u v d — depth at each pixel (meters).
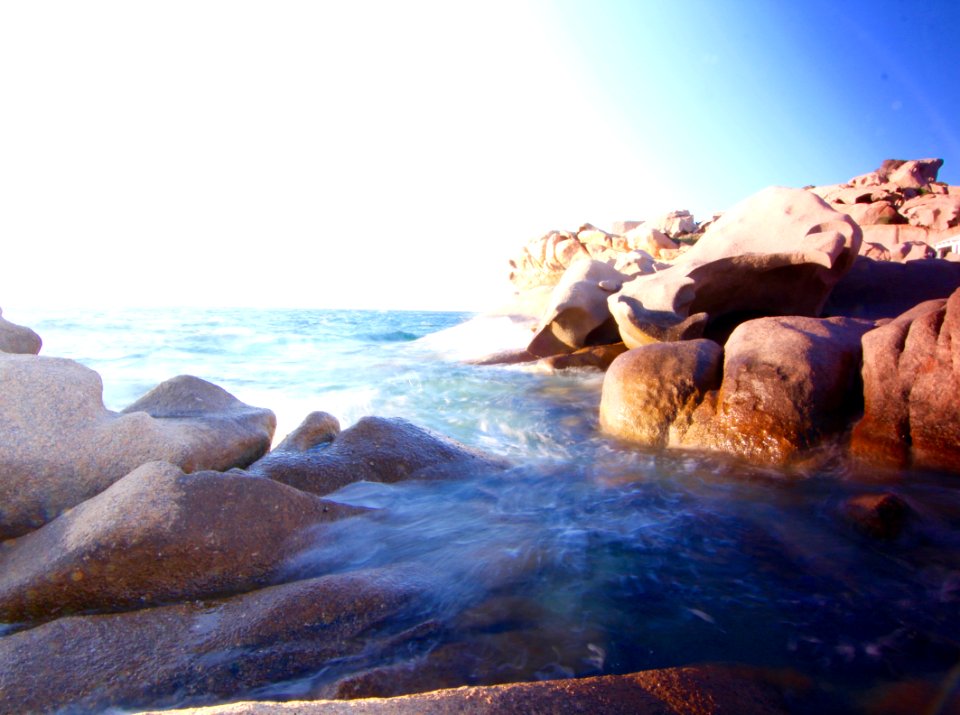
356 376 10.98
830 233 7.84
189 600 2.84
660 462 5.12
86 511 3.08
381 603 2.72
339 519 3.54
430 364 12.55
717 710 1.96
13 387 3.64
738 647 2.50
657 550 3.43
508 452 5.77
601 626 2.65
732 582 3.06
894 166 31.56
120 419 3.80
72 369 3.91
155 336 19.36
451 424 7.09
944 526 3.58
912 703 2.13
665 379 5.65
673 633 2.61
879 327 5.11
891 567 3.19
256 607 2.64
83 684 2.19
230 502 3.15
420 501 4.20
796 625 2.67
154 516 2.93
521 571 3.16
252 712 1.70
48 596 2.73
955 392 4.16
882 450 4.48
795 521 3.80
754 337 5.39
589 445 5.81
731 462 4.91
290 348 17.00
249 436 4.55
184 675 2.26
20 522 3.35
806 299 8.77
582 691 1.97
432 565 3.21
